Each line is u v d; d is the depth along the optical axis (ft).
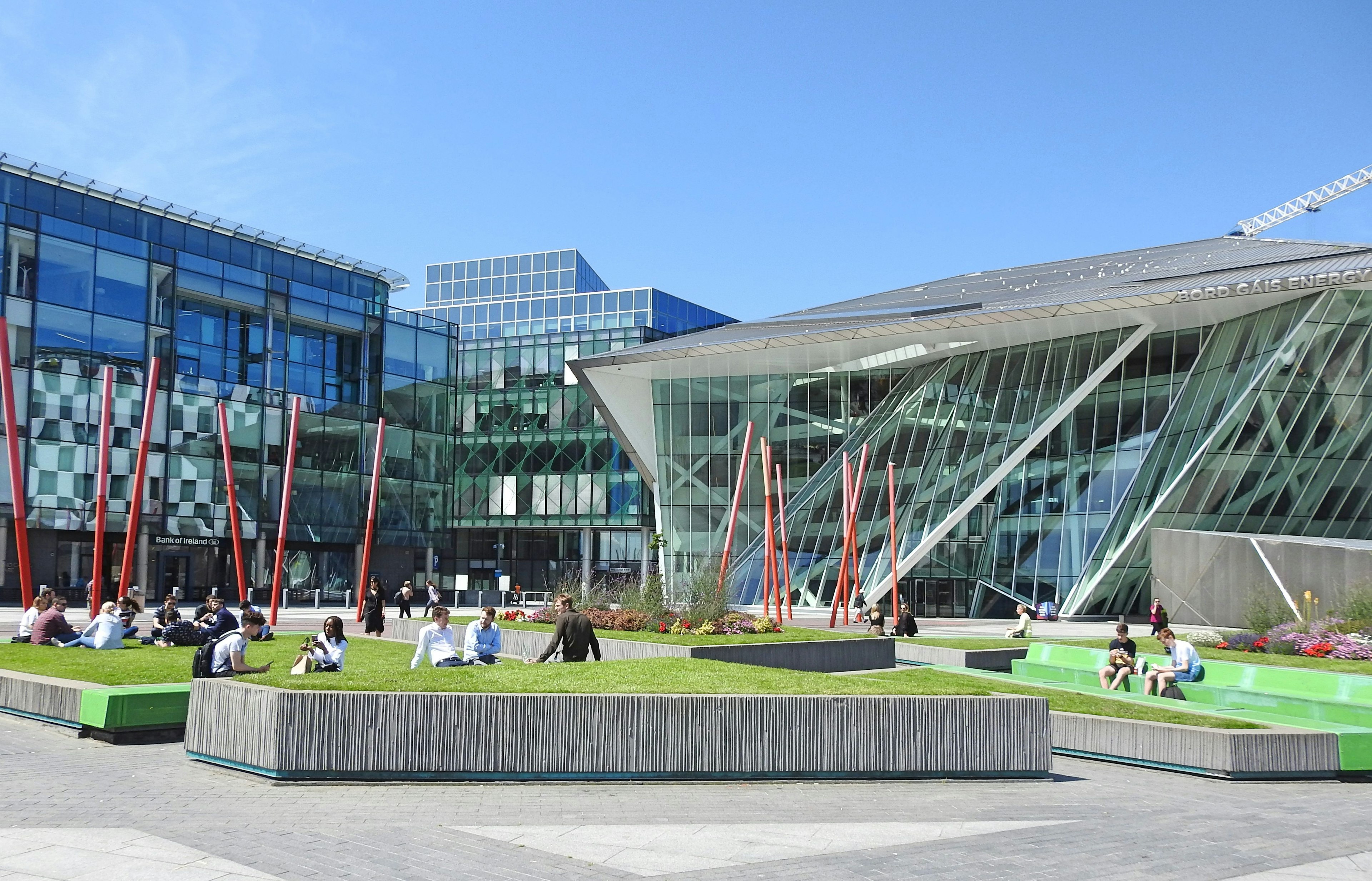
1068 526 140.26
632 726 34.22
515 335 265.34
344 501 178.70
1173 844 26.12
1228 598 114.62
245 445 165.37
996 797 33.22
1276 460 127.13
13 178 147.33
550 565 237.45
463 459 237.25
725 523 178.19
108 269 149.59
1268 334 126.93
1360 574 102.27
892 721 35.99
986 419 151.33
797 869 23.30
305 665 45.93
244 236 172.76
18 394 139.33
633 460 183.83
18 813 27.76
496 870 22.74
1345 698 51.65
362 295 189.57
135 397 151.94
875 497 159.33
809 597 159.53
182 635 64.08
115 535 149.07
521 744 33.71
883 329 143.23
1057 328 139.95
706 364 170.09
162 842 24.41
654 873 22.82
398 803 29.91
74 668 51.29
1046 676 67.41
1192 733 39.55
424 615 125.39
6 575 139.13
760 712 34.99
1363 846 26.40
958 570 148.56
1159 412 138.72
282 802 29.76
